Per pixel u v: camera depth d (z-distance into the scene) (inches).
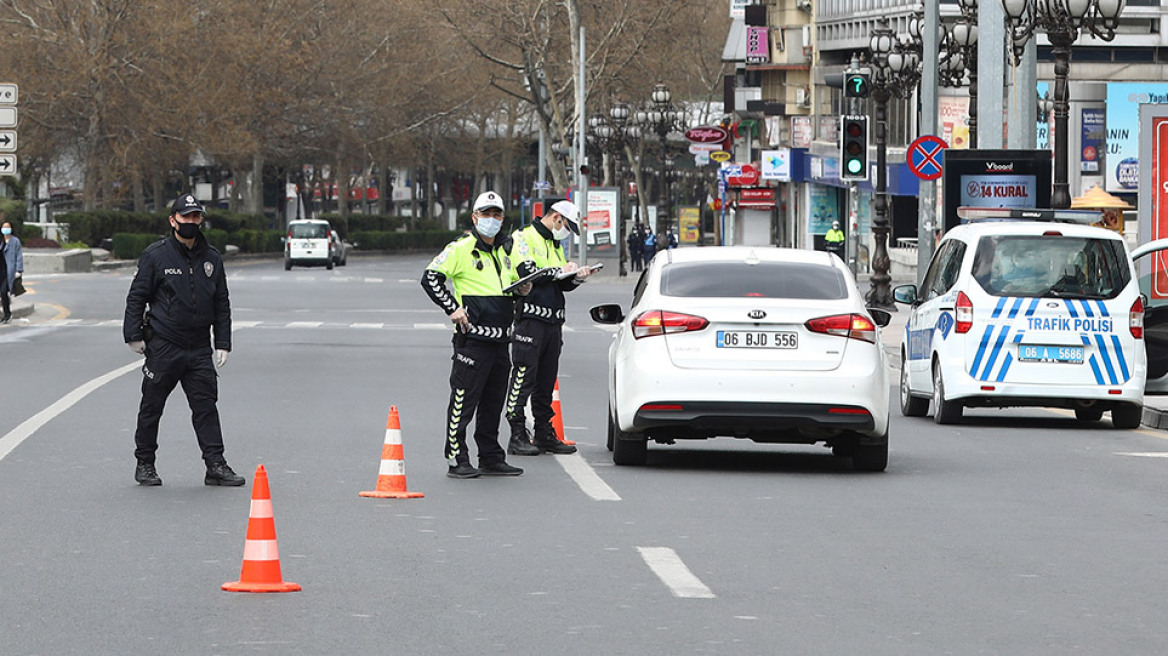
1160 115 2193.7
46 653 643.5
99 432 1450.5
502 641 667.4
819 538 930.7
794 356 1195.9
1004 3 2436.0
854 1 6766.7
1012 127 2591.0
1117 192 5570.9
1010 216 2148.1
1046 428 1626.5
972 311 1601.9
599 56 6752.0
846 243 5531.5
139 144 7180.1
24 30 6929.1
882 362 1220.5
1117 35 5570.9
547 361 1334.9
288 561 845.2
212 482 1130.7
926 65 2920.8
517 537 922.1
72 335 2886.3
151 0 6983.3
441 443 1390.3
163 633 679.7
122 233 7042.3
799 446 1460.4
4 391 1838.1
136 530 940.6
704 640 670.5
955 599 762.2
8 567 826.2
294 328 3105.3
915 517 1015.6
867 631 690.8
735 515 1012.5
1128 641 677.3
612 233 6077.8
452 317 1162.6
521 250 1330.0
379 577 803.4
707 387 1192.8
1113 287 1596.9
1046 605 751.1
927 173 2832.2
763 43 7490.2
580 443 1425.9
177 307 1125.7
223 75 7327.8
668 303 1211.9
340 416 1601.9
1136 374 1590.8
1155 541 936.3
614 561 848.9
